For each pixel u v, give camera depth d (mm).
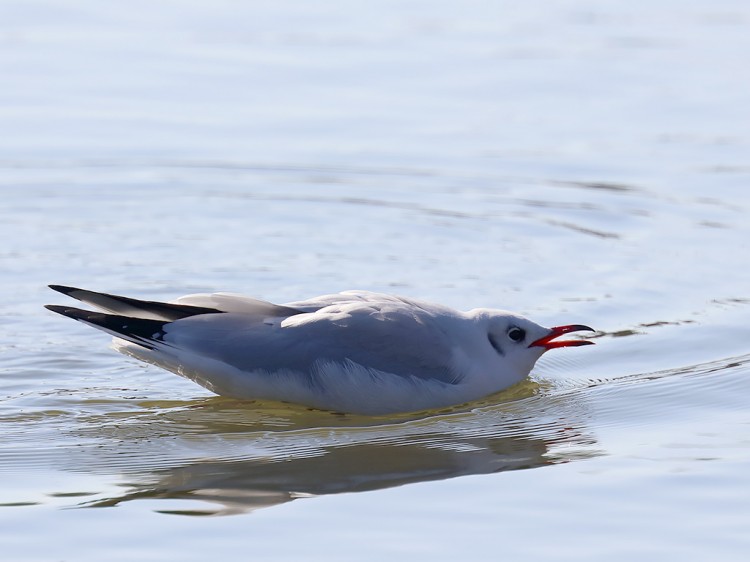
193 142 20828
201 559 7980
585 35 28469
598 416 10992
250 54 26297
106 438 10477
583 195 18469
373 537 8328
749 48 27000
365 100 23250
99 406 11312
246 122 21922
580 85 24297
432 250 16156
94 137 20984
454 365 11320
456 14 30766
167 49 26656
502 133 21438
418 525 8539
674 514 8656
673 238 16516
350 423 11000
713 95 23562
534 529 8445
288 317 11344
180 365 11102
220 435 10617
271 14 30234
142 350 11164
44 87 23734
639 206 17938
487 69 25375
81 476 9555
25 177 19031
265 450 10211
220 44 27141
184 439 10484
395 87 24109
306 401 11180
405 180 19203
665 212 17641
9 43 26891
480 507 8852
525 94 23734
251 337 11133
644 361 12438
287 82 24328
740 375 11875
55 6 30672
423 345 11211
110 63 25500
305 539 8297
